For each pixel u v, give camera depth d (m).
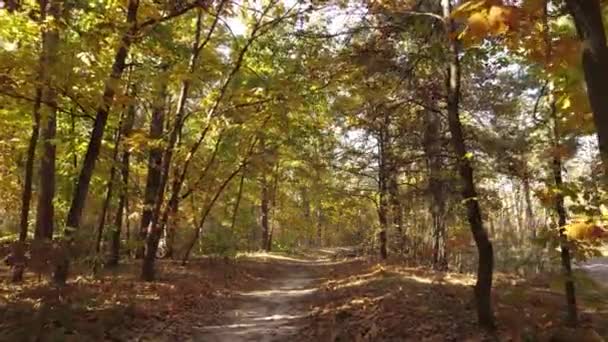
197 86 17.41
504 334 9.37
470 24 4.19
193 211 24.44
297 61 13.61
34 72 9.74
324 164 23.78
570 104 6.02
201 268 20.48
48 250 9.21
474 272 20.83
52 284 10.09
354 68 10.59
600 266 23.50
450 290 13.67
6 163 20.94
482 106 12.78
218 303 14.27
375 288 14.50
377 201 26.22
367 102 12.11
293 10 14.18
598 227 5.86
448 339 9.13
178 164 19.11
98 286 12.90
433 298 12.38
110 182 16.34
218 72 16.62
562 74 5.71
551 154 8.26
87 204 19.09
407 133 14.32
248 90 16.33
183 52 15.42
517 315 10.75
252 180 30.84
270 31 15.71
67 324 8.51
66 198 17.61
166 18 11.08
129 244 16.19
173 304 12.37
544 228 8.66
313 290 18.19
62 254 9.33
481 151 12.05
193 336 10.13
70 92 10.20
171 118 20.41
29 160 14.24
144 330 9.68
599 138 4.34
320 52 11.18
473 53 9.06
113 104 10.56
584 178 6.91
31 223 26.03
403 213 25.27
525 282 14.99
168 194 22.72
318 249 56.41
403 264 22.45
